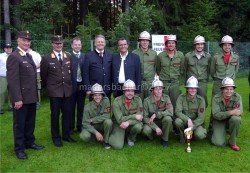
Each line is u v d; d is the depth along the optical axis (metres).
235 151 4.08
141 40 4.71
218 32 15.38
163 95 4.50
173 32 14.72
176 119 4.32
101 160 3.78
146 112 4.45
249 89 9.54
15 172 3.44
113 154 3.98
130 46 10.35
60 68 4.12
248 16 17.73
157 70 5.07
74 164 3.66
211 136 4.79
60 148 4.22
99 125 4.36
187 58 4.88
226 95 4.17
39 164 3.66
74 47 4.85
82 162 3.72
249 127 5.20
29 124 4.11
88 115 4.29
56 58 4.11
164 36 8.40
